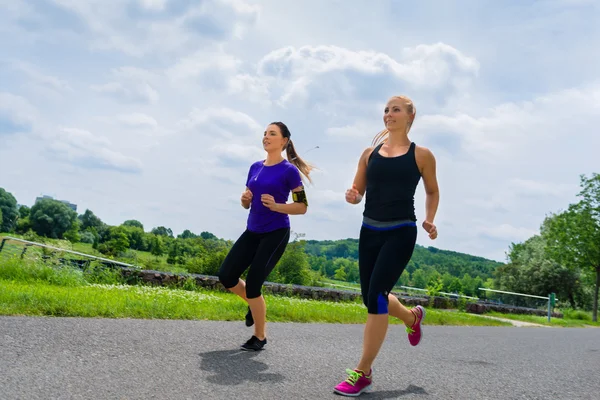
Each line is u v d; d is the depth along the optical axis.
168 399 2.59
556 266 49.97
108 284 9.70
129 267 10.67
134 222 105.19
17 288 5.83
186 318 5.87
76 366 3.02
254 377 3.28
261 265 4.39
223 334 4.89
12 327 3.85
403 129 3.76
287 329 6.18
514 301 49.22
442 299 18.50
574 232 32.66
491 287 60.50
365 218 3.70
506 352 6.20
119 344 3.75
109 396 2.53
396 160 3.62
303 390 3.11
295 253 23.16
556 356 6.24
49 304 4.89
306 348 4.77
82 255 10.71
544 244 54.62
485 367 4.78
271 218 4.55
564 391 3.91
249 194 4.62
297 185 4.55
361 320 8.69
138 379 2.89
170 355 3.62
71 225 107.12
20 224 105.12
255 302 4.39
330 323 7.87
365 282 3.64
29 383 2.60
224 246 21.48
